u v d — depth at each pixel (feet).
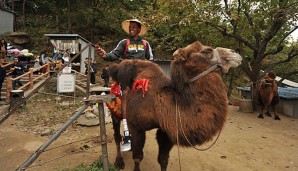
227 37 35.63
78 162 15.81
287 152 18.88
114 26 81.71
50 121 26.11
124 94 12.69
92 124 23.95
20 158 16.87
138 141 11.86
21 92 30.81
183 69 10.62
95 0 87.30
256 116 32.04
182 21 28.35
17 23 91.20
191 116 10.18
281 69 54.03
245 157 17.56
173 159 16.55
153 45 47.55
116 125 15.30
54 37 59.41
